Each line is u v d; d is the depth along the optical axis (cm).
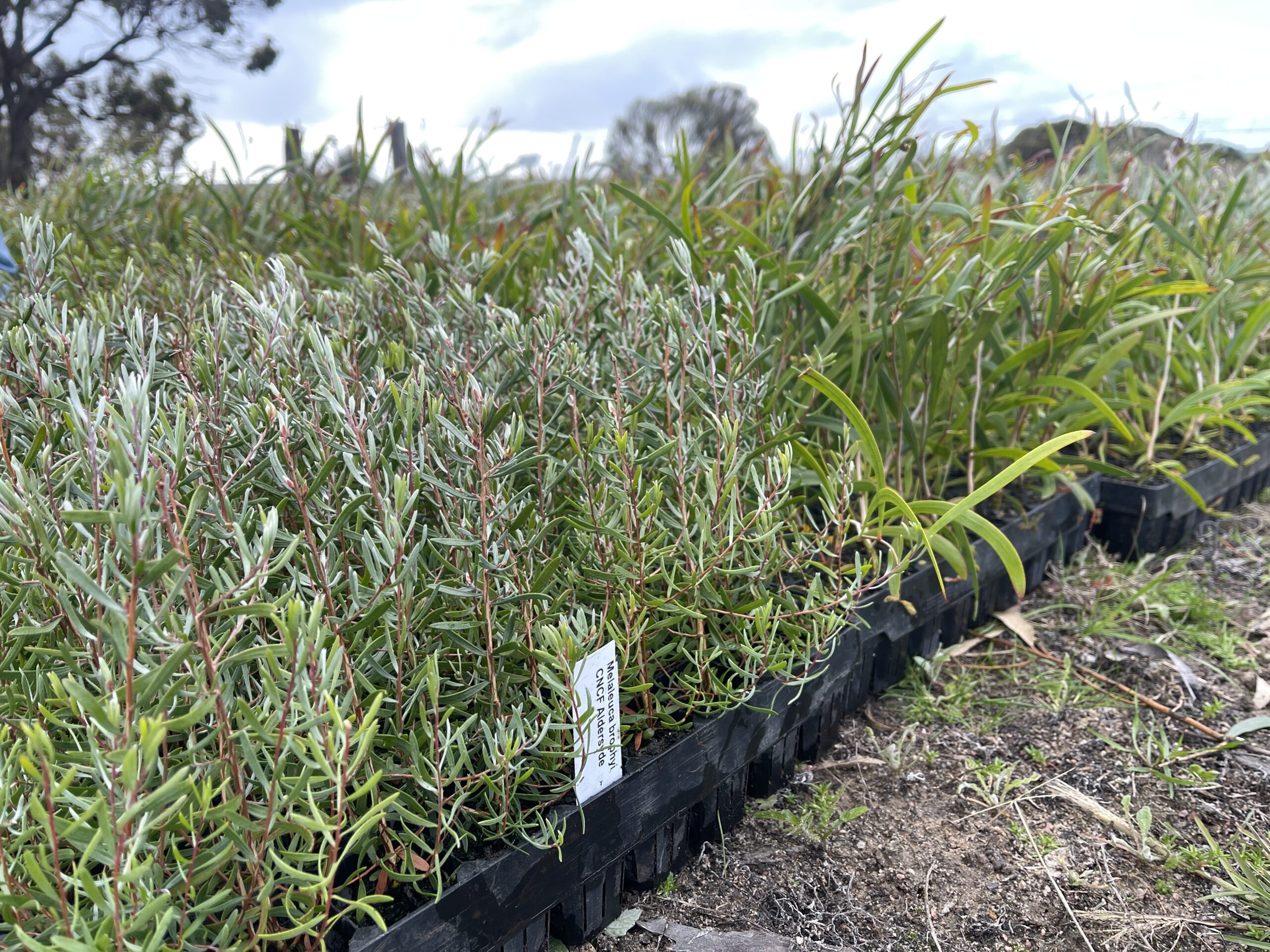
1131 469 246
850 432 184
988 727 170
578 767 103
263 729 67
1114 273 202
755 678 122
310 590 88
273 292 130
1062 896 129
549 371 121
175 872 78
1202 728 168
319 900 80
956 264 211
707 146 267
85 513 56
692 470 124
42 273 113
